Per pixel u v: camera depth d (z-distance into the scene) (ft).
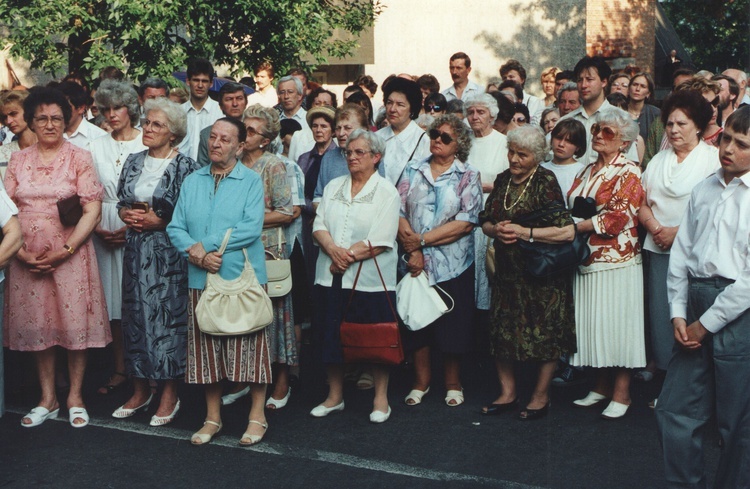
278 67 41.42
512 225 19.58
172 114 19.63
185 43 39.96
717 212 14.20
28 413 20.76
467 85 33.83
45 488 16.62
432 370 24.40
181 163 19.71
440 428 19.58
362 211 19.80
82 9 37.63
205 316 17.76
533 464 17.57
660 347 20.06
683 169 19.65
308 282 24.29
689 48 121.49
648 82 28.14
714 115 20.75
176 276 19.38
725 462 14.21
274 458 17.95
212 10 38.75
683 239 14.88
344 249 19.71
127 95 22.18
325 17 44.01
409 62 65.98
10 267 20.07
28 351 21.39
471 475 17.06
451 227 20.45
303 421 20.16
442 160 20.83
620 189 19.66
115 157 22.20
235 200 18.31
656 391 21.99
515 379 21.26
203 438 18.71
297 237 22.57
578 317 20.12
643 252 21.35
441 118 20.63
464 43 65.62
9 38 38.40
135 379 20.49
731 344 13.84
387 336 19.43
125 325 19.52
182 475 17.17
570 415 20.36
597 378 20.98
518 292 19.80
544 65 65.51
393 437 19.07
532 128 19.74
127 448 18.57
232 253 18.10
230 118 18.57
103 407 21.22
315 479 16.93
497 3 65.21
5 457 18.12
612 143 19.85
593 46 67.67
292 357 20.85
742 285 13.57
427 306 20.44
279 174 20.58
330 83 67.82
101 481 16.92
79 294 20.04
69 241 19.83
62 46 40.37
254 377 18.31
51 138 20.15
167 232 18.72
